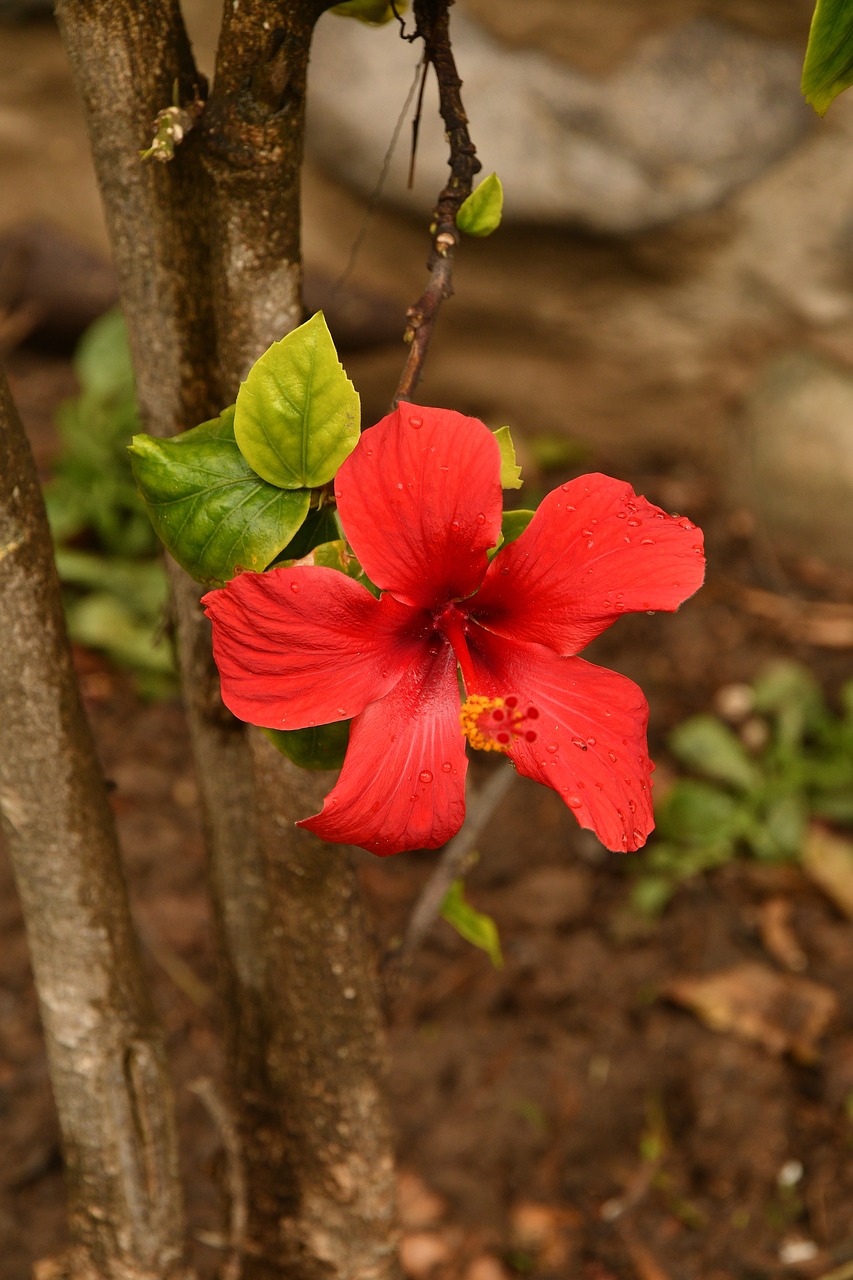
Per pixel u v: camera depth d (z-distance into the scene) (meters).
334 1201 1.09
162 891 1.77
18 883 1.01
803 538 2.27
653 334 2.18
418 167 1.96
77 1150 1.04
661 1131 1.58
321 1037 1.04
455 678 0.90
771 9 1.89
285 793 0.99
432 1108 1.58
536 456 2.33
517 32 1.89
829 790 1.94
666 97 1.92
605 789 0.89
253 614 0.88
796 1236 1.47
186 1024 1.63
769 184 2.00
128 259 0.97
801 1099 1.60
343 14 0.97
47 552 0.96
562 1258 1.46
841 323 2.12
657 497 2.31
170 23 0.94
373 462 0.88
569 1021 1.68
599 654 2.14
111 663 2.06
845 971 1.73
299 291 0.96
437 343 2.23
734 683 2.08
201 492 0.91
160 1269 1.06
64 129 2.10
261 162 0.92
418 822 0.90
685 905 1.82
